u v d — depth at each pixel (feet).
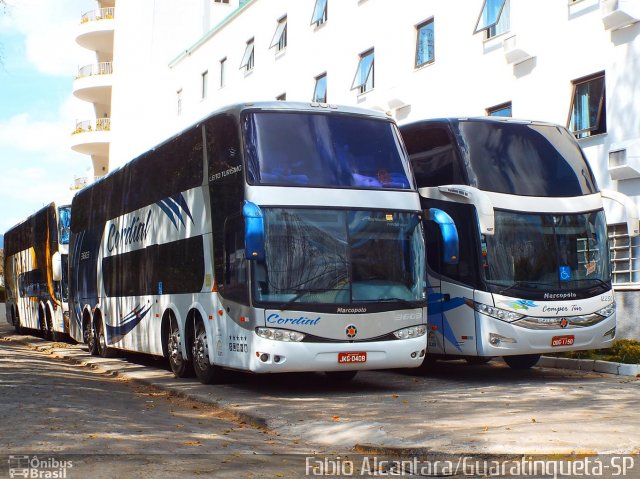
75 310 76.64
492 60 74.90
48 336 95.55
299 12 108.37
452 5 79.97
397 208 43.19
